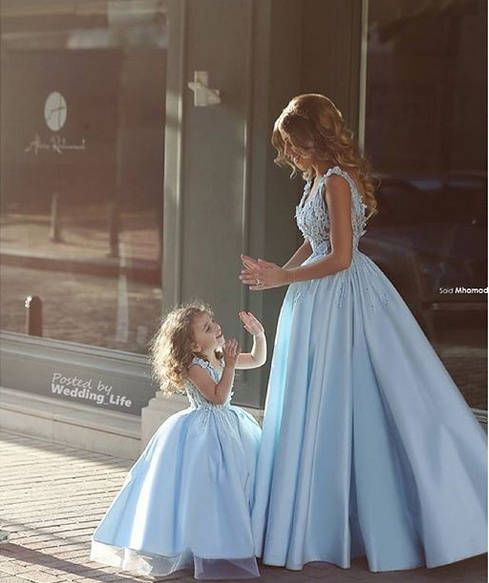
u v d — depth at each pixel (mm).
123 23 9172
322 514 6215
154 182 9047
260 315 8047
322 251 6328
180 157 8398
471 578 6016
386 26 8016
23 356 9781
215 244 8250
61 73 9664
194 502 6004
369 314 6230
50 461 8430
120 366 9133
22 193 10016
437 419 6102
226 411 6270
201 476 6043
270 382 6320
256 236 8031
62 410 9148
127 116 9211
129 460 8500
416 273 8156
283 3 7922
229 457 6109
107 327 9367
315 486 6215
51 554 6344
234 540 6004
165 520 5992
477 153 8211
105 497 7488
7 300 10141
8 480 7879
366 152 7988
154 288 9062
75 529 6793
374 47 7992
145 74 9055
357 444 6191
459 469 6059
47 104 9789
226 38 8102
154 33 8953
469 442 6117
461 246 8117
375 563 6086
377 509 6133
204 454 6082
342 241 6152
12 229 10125
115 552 6156
